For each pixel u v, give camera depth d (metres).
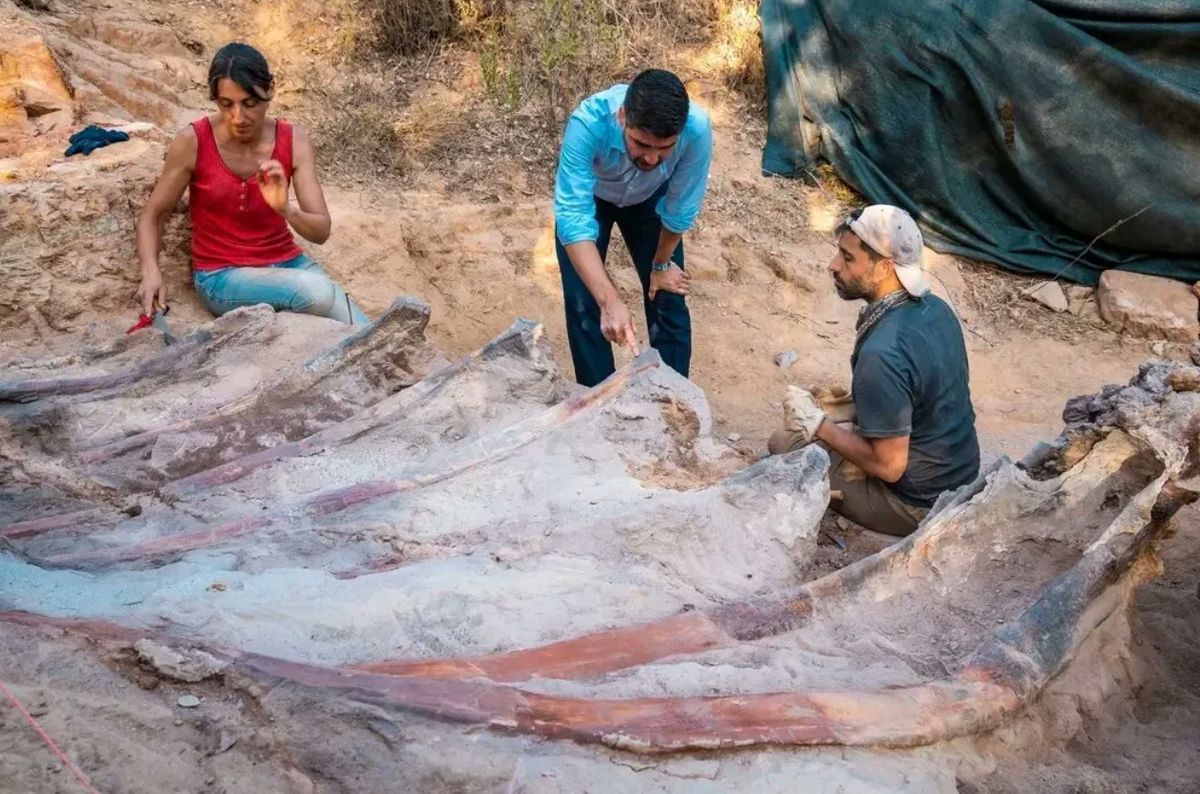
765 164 7.52
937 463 3.90
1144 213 7.04
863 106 7.37
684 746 2.41
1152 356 6.83
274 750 2.30
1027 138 7.14
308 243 6.04
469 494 3.56
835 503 4.12
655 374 4.12
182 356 4.32
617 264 6.76
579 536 3.27
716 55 8.00
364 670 2.52
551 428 3.86
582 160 4.33
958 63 7.10
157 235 4.85
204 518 3.44
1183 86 6.94
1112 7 7.04
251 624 2.68
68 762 2.20
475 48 7.72
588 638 2.77
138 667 2.44
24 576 2.83
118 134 5.21
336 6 7.76
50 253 4.74
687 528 3.32
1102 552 3.10
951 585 3.23
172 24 7.33
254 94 4.54
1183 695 3.26
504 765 2.33
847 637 3.02
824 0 7.47
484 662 2.63
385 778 2.28
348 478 3.70
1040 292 7.16
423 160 7.00
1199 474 3.38
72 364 4.41
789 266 6.90
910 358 3.76
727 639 2.88
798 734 2.48
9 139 5.19
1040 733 2.83
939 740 2.60
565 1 7.64
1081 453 3.48
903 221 3.79
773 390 6.25
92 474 3.66
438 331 6.14
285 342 4.50
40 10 6.69
